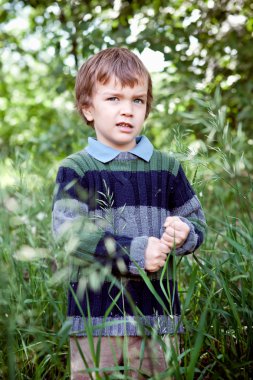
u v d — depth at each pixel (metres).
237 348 1.92
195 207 1.85
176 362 1.43
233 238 2.03
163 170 1.82
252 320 1.82
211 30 4.14
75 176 1.72
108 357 1.64
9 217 2.17
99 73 1.79
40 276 2.20
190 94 3.66
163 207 1.78
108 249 1.54
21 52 4.62
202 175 2.21
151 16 3.83
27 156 2.80
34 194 2.52
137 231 1.71
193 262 2.21
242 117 3.94
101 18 3.87
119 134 1.76
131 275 1.66
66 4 3.80
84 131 3.63
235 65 4.20
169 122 3.72
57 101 5.88
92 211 1.71
